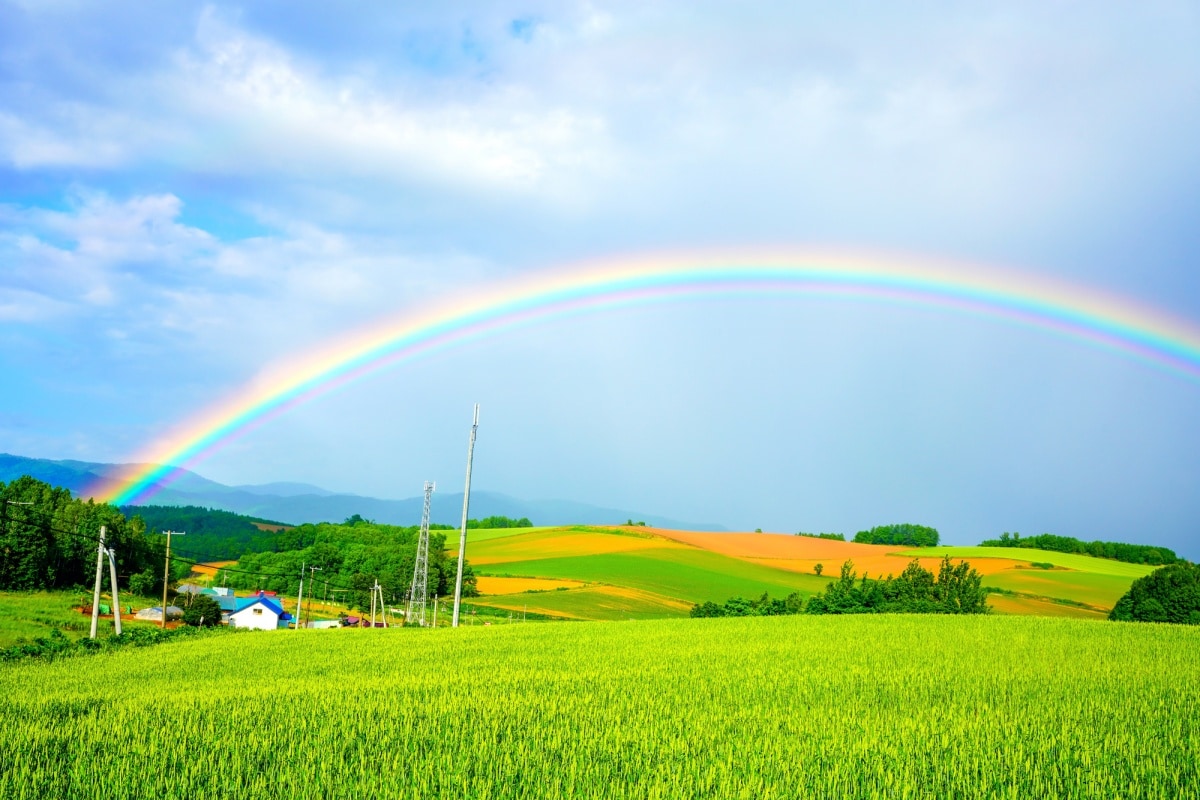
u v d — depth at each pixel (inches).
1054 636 1599.4
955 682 988.6
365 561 4773.6
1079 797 515.8
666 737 680.4
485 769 568.7
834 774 552.1
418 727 708.0
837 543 6215.6
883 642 1498.5
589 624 2143.2
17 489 3900.1
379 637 1844.2
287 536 6451.8
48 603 3078.2
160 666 1282.0
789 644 1477.6
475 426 2320.4
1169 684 967.0
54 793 506.9
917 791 527.2
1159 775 557.0
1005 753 607.8
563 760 597.0
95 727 693.9
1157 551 6225.4
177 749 610.2
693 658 1272.1
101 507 4165.8
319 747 622.5
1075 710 789.2
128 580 3924.7
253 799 500.7
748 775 564.7
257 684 1033.5
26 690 1003.9
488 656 1357.0
